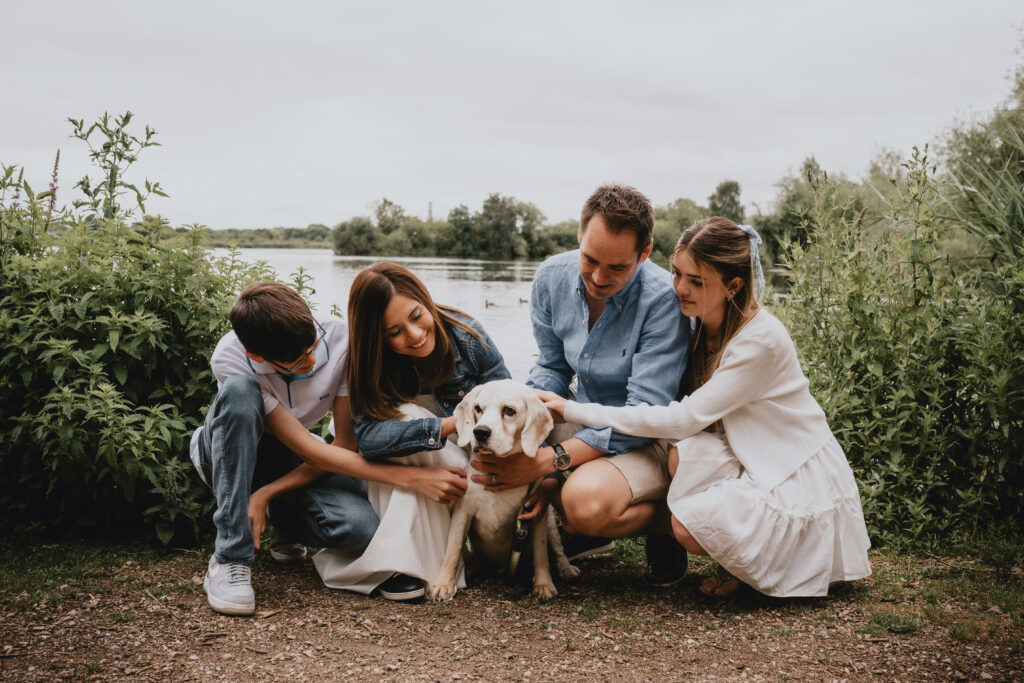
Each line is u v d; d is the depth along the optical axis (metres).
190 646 2.46
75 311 3.47
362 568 2.93
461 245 74.00
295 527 3.13
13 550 3.24
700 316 2.99
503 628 2.71
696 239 2.86
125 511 3.47
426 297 3.12
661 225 30.08
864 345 4.13
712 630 2.71
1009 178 4.23
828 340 4.34
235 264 4.23
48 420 3.19
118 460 3.25
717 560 2.83
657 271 3.20
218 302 3.72
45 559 3.16
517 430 2.99
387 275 3.00
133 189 3.93
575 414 3.13
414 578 2.97
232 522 2.82
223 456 2.83
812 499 2.90
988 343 3.71
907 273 4.21
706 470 2.92
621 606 2.96
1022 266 3.79
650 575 3.22
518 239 74.19
